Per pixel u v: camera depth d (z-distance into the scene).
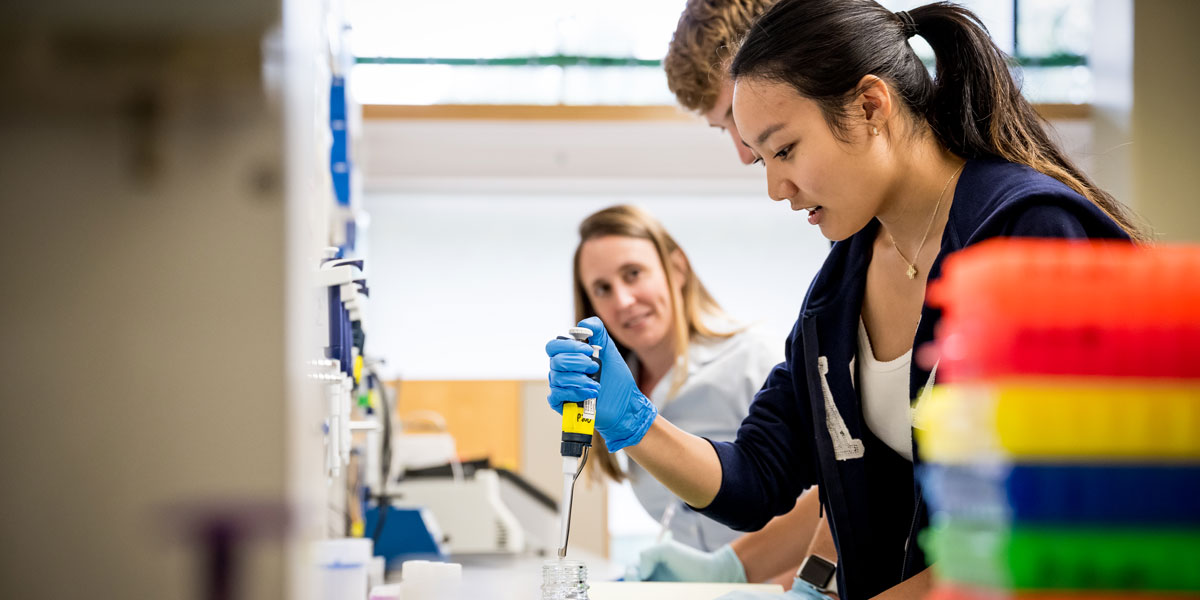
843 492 1.59
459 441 5.16
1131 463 0.57
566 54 5.95
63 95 0.76
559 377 1.49
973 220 1.31
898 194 1.45
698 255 7.04
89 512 0.76
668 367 2.65
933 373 1.29
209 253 0.76
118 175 0.76
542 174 6.65
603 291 2.62
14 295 0.75
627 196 7.04
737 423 2.53
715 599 1.61
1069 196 1.20
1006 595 0.57
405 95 5.93
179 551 0.76
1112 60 4.95
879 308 1.58
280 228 0.77
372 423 1.90
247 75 0.77
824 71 1.34
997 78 1.41
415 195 7.01
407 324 6.95
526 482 4.16
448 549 3.69
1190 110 4.80
